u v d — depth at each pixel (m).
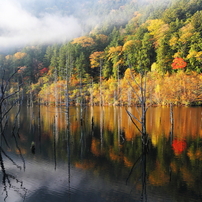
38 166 12.91
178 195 9.09
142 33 63.72
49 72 71.56
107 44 78.44
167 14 65.19
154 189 9.71
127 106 51.53
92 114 37.97
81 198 8.98
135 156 14.29
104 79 66.25
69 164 13.13
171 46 52.28
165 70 51.22
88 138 19.84
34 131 24.00
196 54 45.62
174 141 17.67
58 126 27.02
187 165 12.41
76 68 64.44
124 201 8.67
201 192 9.34
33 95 66.44
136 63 57.75
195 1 67.81
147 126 24.70
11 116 37.91
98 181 10.66
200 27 48.69
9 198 9.09
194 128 22.81
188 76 45.44
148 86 47.41
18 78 68.06
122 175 11.31
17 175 11.60
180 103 45.75
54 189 9.88
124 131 22.56
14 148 17.08
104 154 14.90
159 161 13.16
